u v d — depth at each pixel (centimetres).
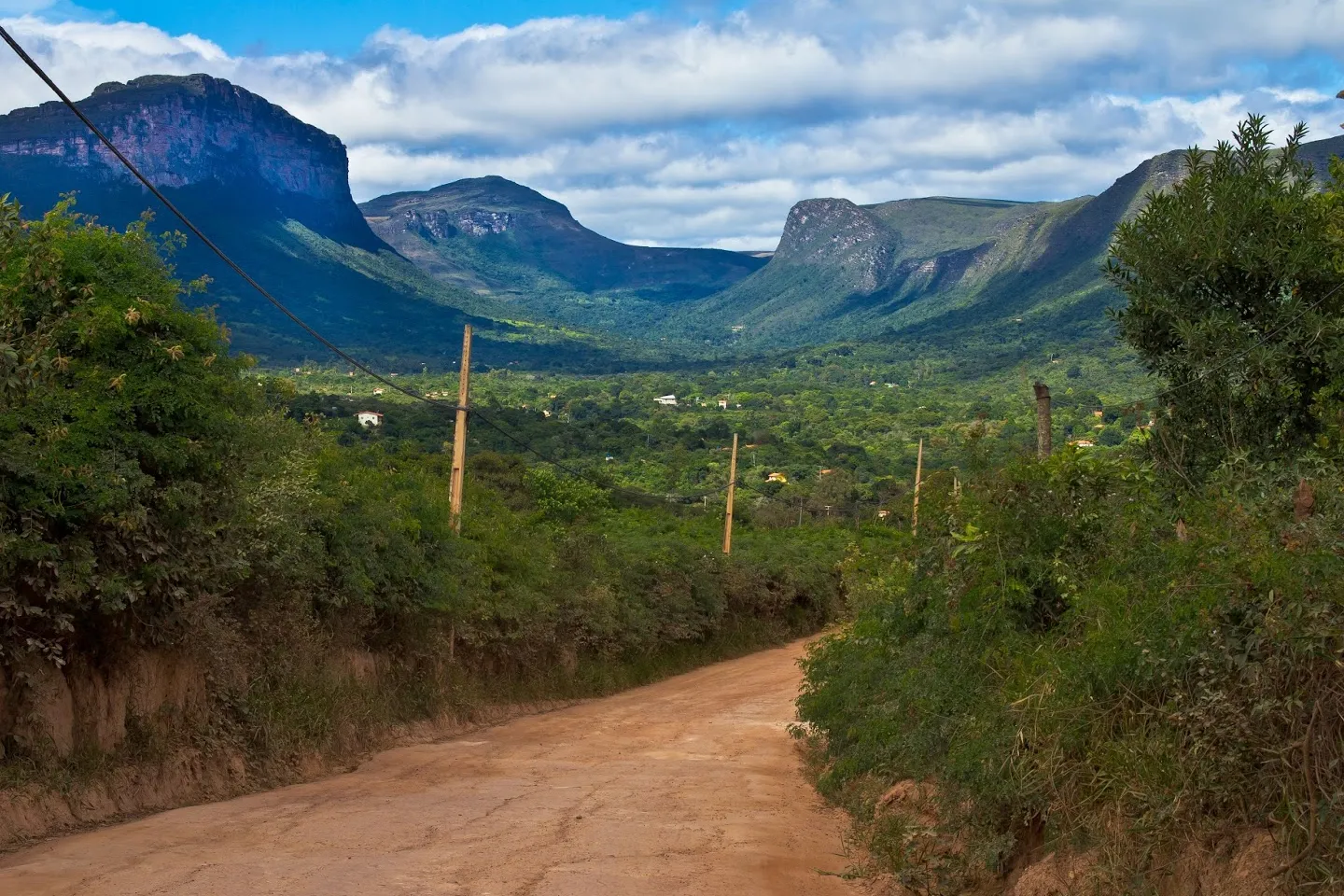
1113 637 759
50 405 1075
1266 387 1176
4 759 1067
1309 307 1164
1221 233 1236
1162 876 646
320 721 1595
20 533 1051
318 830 1048
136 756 1231
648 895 821
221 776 1345
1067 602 1028
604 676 3241
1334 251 1193
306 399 6462
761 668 3938
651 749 1959
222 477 1280
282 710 1527
